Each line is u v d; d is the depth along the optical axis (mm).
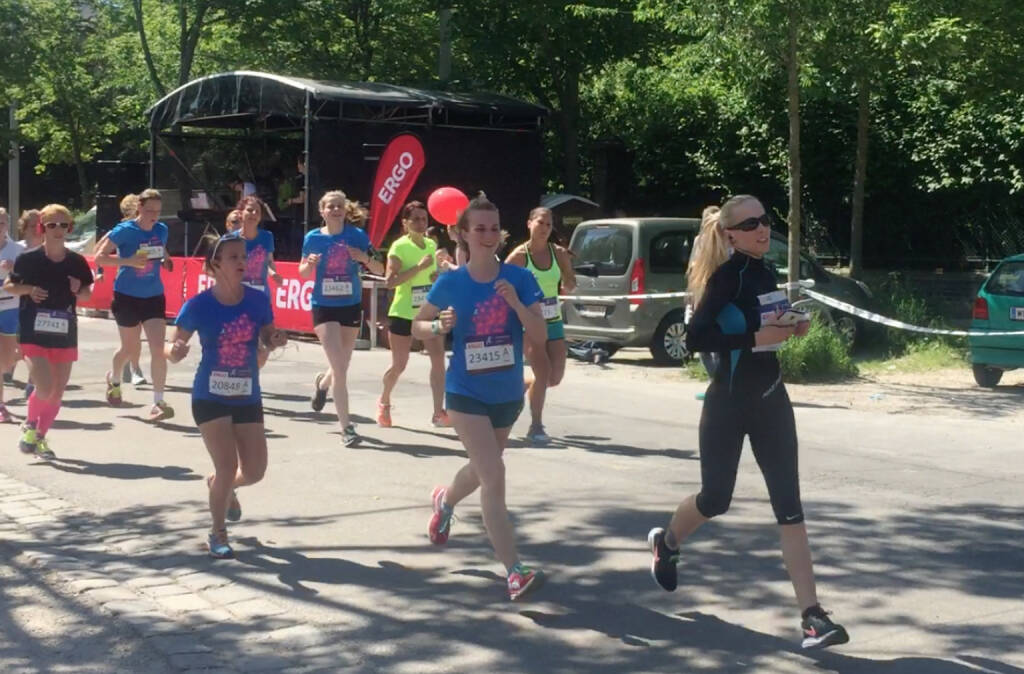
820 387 13359
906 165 21922
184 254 23250
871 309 17031
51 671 5020
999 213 20984
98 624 5598
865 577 6238
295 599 5918
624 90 26922
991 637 5344
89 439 10070
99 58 34875
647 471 8867
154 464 9102
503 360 5754
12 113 33938
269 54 27641
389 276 10031
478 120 21078
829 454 9500
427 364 15008
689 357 14719
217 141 23906
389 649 5242
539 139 21375
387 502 7871
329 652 5203
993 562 6504
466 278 5754
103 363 15000
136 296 11219
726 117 24312
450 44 25578
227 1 25766
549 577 6258
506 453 9539
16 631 5520
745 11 13383
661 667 5012
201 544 6887
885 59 14867
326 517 7492
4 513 7648
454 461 9172
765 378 5215
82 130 36688
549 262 9555
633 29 23531
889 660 5070
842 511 7613
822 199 23234
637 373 14633
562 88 25562
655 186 26172
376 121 19641
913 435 10344
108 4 30594
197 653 5172
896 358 16047
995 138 20594
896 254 22422
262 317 6422
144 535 7105
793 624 5535
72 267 9234
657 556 5660
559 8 23094
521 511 7641
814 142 22906
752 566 6414
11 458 9305
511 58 24531
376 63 27094
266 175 24031
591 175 26953
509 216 21250
